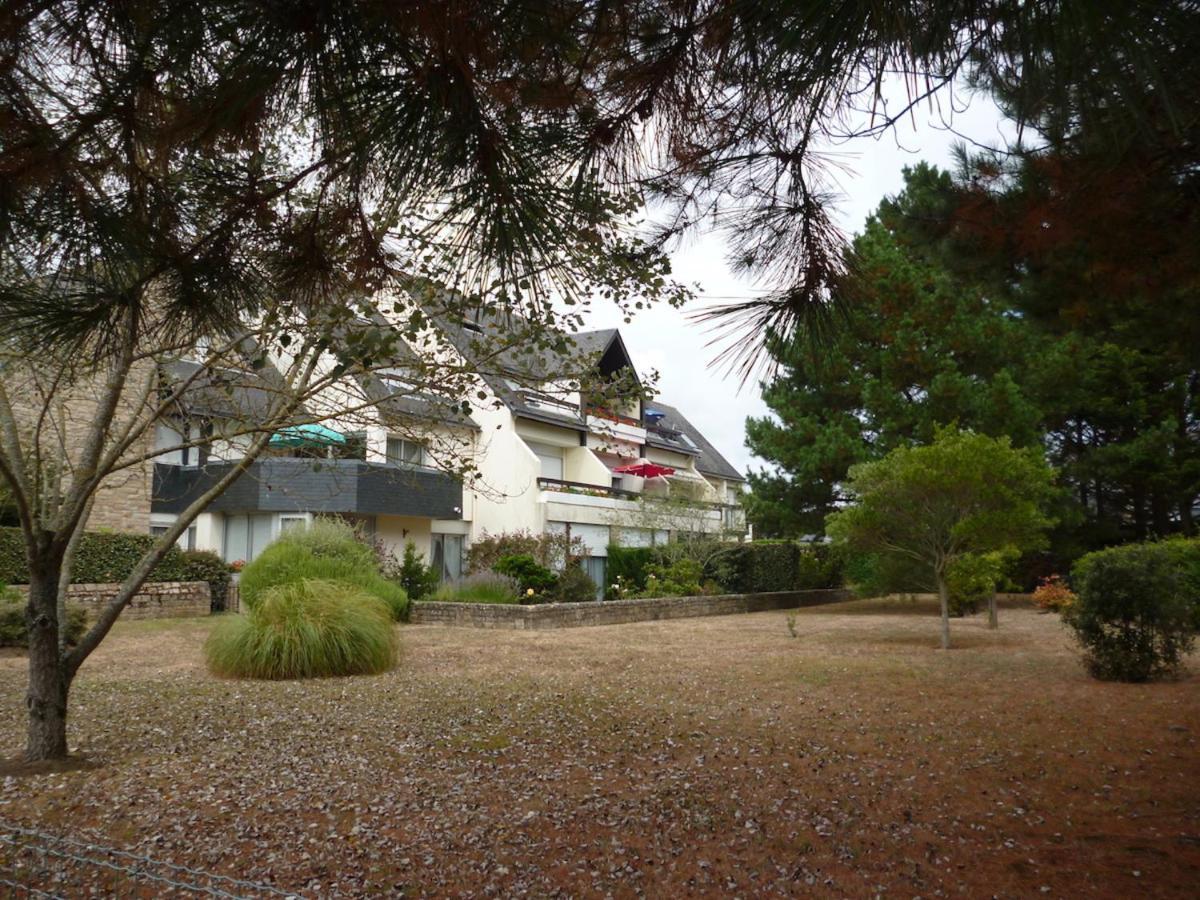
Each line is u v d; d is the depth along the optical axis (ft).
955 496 40.60
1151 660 29.89
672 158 8.58
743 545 80.38
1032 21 6.04
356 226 8.23
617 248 9.71
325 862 12.88
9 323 7.00
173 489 64.44
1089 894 11.45
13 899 11.19
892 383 68.28
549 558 70.33
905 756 19.33
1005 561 50.93
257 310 8.53
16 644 38.22
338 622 33.14
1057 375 61.11
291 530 53.21
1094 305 17.85
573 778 17.60
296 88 6.55
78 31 6.20
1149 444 72.69
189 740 21.15
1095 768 17.97
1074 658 37.24
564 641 45.55
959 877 12.17
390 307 15.49
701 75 7.71
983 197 16.76
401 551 72.33
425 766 18.62
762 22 6.56
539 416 83.66
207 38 6.18
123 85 6.57
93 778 17.39
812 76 6.81
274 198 7.83
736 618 64.75
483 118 7.06
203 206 7.64
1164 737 20.72
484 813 15.21
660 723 23.26
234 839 13.87
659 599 63.57
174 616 53.78
